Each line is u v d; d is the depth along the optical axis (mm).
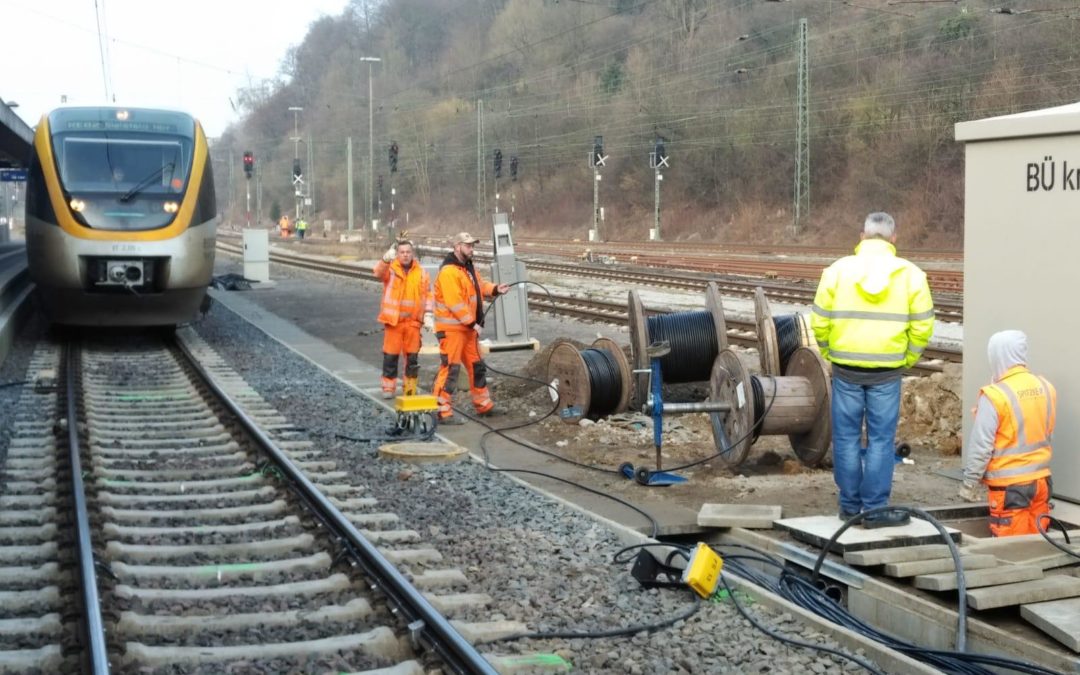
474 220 84500
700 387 13195
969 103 50219
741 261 39844
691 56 70688
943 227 50750
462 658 5090
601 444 10734
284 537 7559
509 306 17375
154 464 9773
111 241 17078
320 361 17109
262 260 32375
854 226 53469
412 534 7496
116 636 5406
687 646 5676
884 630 6270
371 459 10164
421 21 104312
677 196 68125
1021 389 7070
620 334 19688
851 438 7391
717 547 7590
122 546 7059
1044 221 7895
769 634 5824
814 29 63000
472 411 12664
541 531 7773
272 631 5750
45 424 11516
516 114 80812
